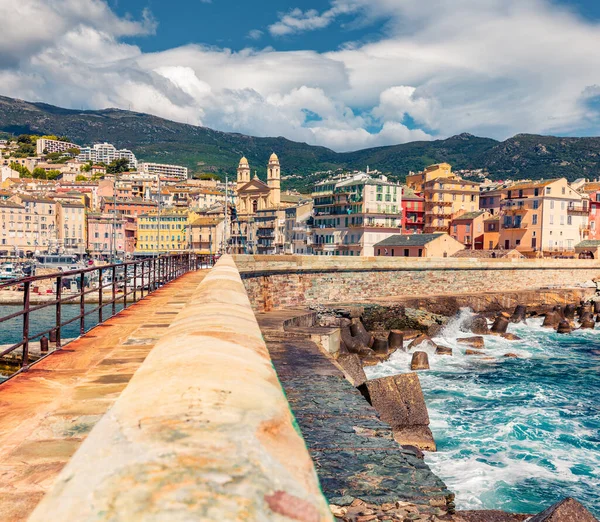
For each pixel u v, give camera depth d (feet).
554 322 175.83
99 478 3.41
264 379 6.11
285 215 396.37
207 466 3.44
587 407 82.33
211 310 12.45
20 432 15.16
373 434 45.47
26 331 25.16
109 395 19.13
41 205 451.94
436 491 35.14
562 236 303.48
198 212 495.00
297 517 3.04
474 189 354.74
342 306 151.02
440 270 194.39
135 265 59.06
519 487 53.57
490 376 104.63
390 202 311.06
